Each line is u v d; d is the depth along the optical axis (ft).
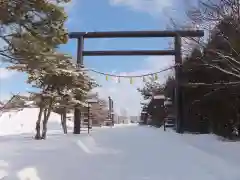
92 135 69.67
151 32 72.43
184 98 72.02
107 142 52.95
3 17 27.30
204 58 51.70
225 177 23.97
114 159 34.24
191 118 72.28
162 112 110.01
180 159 33.63
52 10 28.63
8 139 57.00
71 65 60.80
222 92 53.62
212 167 27.96
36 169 26.30
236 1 40.22
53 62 31.50
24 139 57.00
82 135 69.21
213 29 46.42
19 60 29.37
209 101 59.06
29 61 29.53
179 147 44.21
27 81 59.57
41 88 62.08
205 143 48.34
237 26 40.11
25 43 28.35
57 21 29.53
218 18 42.06
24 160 29.63
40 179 24.23
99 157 35.53
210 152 38.68
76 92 69.00
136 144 49.70
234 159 31.53
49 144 45.21
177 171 27.14
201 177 24.44
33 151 36.68
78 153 37.65
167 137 62.49
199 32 50.47
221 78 52.49
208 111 60.34
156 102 112.78
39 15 28.86
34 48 28.73
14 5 27.45
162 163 31.42
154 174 26.18
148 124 157.17
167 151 40.40
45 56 29.73
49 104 61.82
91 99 81.20
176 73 71.51
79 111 77.41
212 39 49.11
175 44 70.90
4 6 26.99
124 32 73.46
